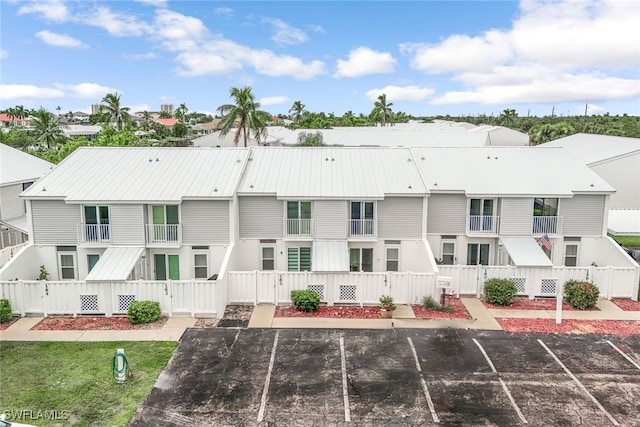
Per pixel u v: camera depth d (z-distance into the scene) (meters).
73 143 51.41
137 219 23.59
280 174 26.33
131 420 13.50
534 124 101.81
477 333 19.30
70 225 24.17
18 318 20.81
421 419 13.66
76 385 15.30
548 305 22.41
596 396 14.80
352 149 29.16
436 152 29.59
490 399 14.63
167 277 24.69
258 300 22.36
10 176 31.69
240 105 56.53
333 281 22.25
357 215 24.98
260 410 14.03
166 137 112.00
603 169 36.03
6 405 14.16
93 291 20.97
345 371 16.27
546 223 25.62
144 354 17.42
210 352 17.61
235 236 24.48
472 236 25.61
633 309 21.92
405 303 22.39
